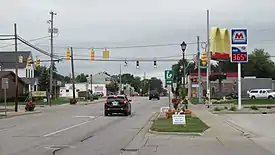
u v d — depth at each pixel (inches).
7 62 3801.7
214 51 2578.7
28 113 1652.3
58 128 992.9
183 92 1643.7
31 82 3540.8
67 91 5231.3
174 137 815.1
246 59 1691.7
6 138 774.5
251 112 1592.0
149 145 692.7
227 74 3801.7
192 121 1131.3
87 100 3302.2
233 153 602.5
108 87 5610.2
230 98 3125.0
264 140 768.9
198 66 2593.5
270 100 2603.3
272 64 5162.4
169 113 1272.1
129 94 6127.0
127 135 847.7
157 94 3585.1
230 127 1008.9
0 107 2190.0
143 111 1803.6
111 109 1487.5
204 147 669.3
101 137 806.5
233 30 1690.5
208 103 2053.4
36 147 649.6
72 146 667.4
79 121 1226.0
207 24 2241.6
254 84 3782.0
